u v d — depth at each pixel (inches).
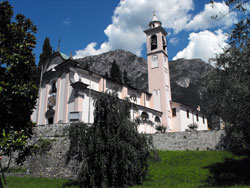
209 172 677.9
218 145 910.4
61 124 860.0
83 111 1132.5
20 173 801.6
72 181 698.8
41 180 731.4
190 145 971.3
